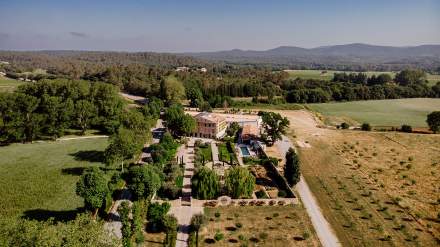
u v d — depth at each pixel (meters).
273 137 123.19
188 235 64.69
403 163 107.06
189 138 134.88
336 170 100.88
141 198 73.12
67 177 90.88
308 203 79.12
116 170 96.88
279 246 61.97
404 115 191.75
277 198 79.69
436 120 144.38
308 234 64.94
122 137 92.25
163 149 103.75
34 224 42.97
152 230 65.88
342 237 65.31
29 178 89.62
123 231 58.78
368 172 99.25
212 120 134.38
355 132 148.25
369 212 74.88
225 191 81.50
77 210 73.12
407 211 75.25
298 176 85.69
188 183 89.56
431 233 66.50
